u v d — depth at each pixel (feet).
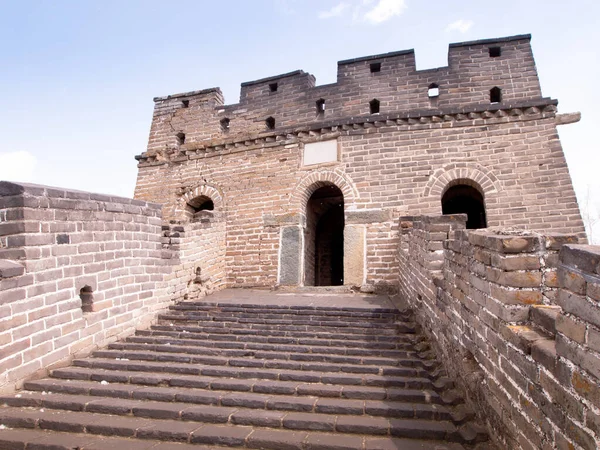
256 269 43.14
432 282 20.80
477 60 41.65
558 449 8.69
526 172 36.78
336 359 20.34
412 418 15.06
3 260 18.22
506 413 11.59
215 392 17.70
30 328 18.71
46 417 16.02
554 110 37.14
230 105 50.31
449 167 38.86
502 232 14.39
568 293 8.39
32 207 19.17
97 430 15.19
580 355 7.88
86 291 22.65
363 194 40.75
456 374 16.33
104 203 23.95
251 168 45.93
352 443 13.60
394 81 43.47
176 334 25.11
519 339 10.64
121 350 22.95
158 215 29.81
